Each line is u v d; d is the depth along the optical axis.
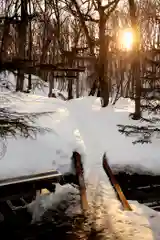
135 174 8.02
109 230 5.44
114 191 6.87
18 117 6.69
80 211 6.08
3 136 5.95
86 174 7.49
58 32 19.16
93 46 15.84
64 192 6.77
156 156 8.34
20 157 6.65
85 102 13.98
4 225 5.84
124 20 23.67
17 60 6.04
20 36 11.34
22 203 6.50
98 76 14.34
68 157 7.32
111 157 8.31
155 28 24.34
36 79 15.45
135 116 11.21
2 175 6.02
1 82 8.32
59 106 11.74
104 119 11.43
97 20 14.95
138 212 6.11
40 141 7.32
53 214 6.09
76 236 5.34
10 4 11.90
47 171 6.39
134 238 5.17
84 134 9.57
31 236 5.45
